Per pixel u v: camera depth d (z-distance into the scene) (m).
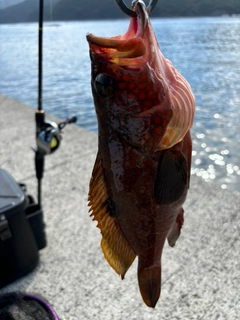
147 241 0.22
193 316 0.38
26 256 0.43
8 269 0.42
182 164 0.21
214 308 0.38
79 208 0.56
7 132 0.85
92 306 0.39
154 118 0.20
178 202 0.21
